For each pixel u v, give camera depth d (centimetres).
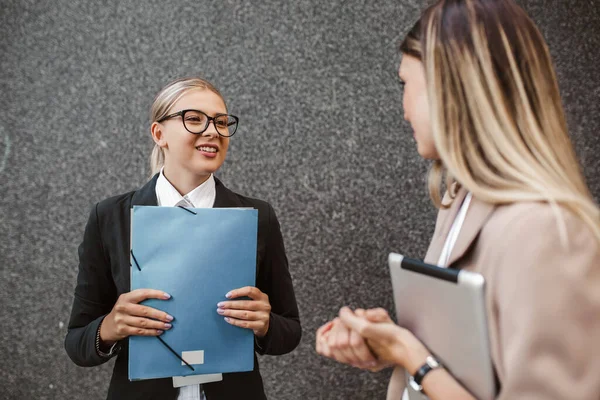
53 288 167
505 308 50
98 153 167
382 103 174
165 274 91
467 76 58
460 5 61
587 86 176
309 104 172
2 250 166
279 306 116
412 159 176
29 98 166
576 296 48
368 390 174
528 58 58
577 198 52
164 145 107
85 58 167
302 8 171
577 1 175
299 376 172
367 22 173
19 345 166
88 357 98
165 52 167
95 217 107
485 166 58
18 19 166
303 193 172
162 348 91
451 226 71
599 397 46
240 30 169
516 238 51
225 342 94
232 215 95
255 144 170
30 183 166
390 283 174
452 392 54
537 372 47
